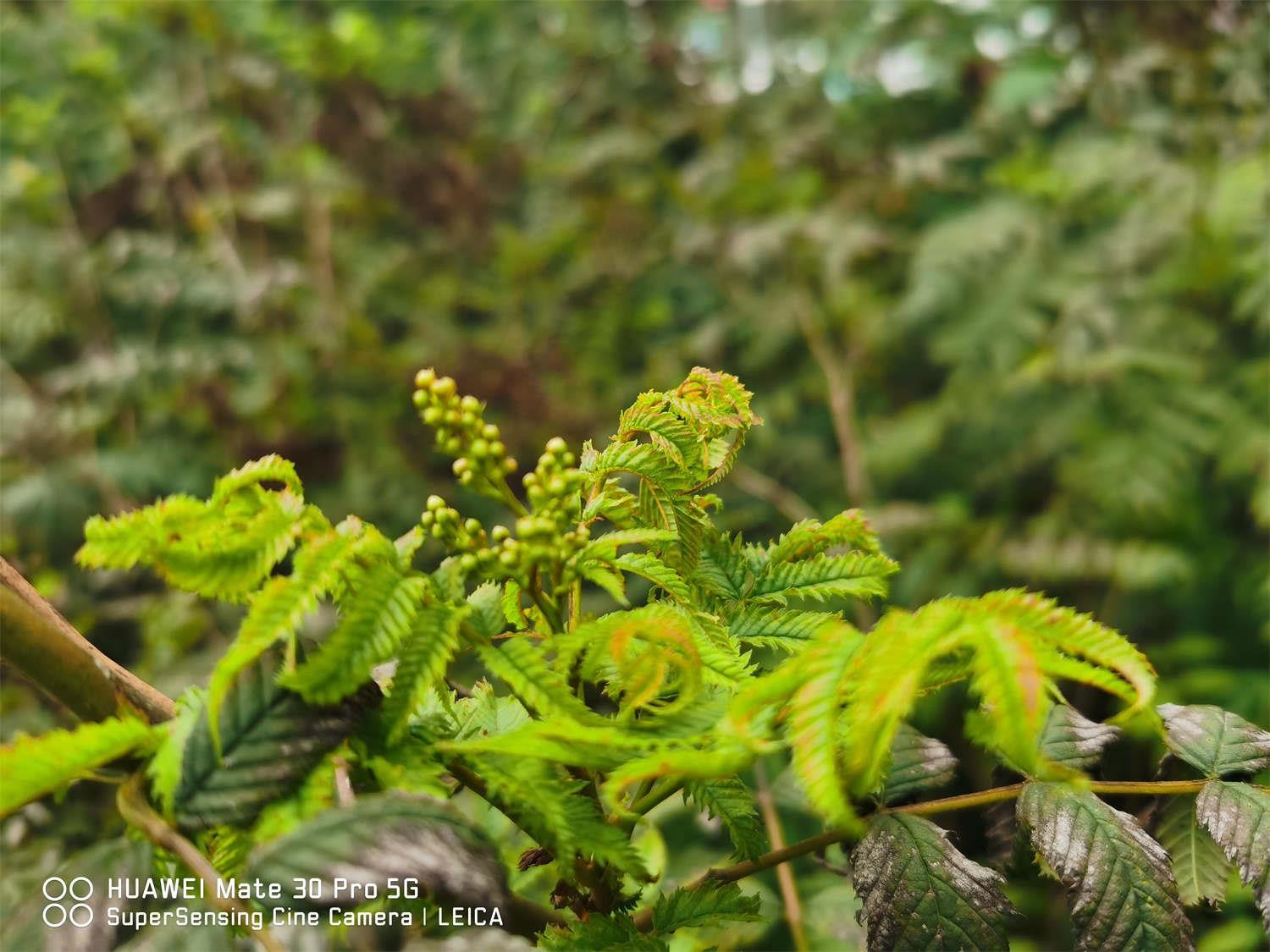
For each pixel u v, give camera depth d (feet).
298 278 10.24
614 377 11.00
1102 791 2.19
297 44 11.16
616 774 1.70
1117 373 9.62
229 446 9.70
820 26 12.10
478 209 11.59
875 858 2.11
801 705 1.63
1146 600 9.44
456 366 10.11
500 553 1.96
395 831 1.59
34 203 10.39
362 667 1.75
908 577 9.54
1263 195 9.04
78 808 4.83
